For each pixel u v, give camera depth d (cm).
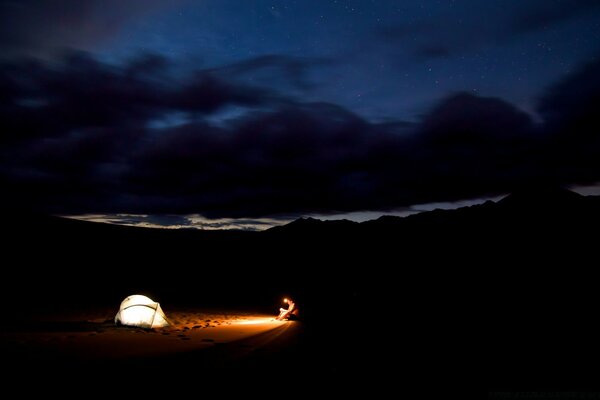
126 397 377
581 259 1955
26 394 370
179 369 493
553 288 1396
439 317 1018
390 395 410
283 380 463
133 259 2981
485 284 1636
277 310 1536
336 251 4100
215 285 2381
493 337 735
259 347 673
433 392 420
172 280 2419
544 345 656
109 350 598
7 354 530
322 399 396
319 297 1816
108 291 1769
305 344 709
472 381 461
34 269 2092
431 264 2547
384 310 1221
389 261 3056
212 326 973
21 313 1039
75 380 424
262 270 3177
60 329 798
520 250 2427
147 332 815
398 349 652
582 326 811
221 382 444
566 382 449
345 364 546
